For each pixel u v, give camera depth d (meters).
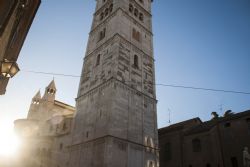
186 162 41.59
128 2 49.38
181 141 44.31
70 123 47.72
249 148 33.97
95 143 31.88
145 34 48.53
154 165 34.12
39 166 45.44
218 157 37.09
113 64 37.12
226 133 37.59
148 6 56.53
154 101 40.78
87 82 42.06
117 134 31.03
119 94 34.62
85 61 46.84
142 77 40.97
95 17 54.50
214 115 42.62
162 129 49.84
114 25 43.41
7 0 11.37
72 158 35.19
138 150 32.81
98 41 46.44
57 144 44.75
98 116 34.25
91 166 30.42
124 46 40.69
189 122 47.38
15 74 14.01
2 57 14.57
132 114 35.00
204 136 41.31
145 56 44.69
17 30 16.89
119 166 29.02
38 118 60.38
